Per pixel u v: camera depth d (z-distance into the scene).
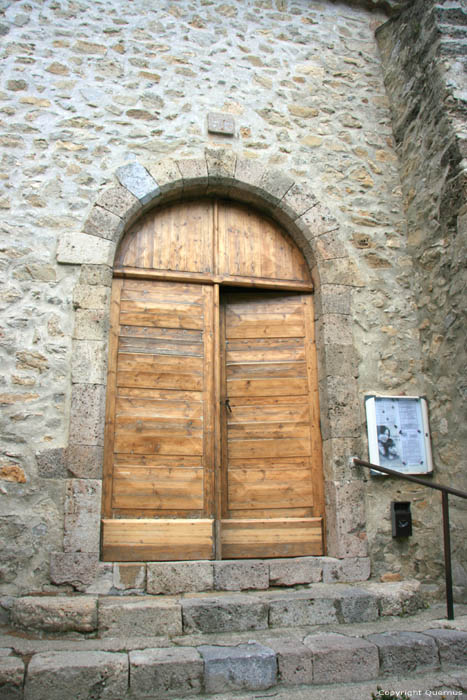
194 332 3.82
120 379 3.61
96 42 4.07
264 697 2.25
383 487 3.69
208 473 3.58
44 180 3.68
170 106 4.06
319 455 3.80
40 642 2.57
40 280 3.48
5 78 3.82
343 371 3.80
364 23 4.74
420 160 4.12
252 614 2.82
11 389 3.28
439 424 3.79
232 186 4.01
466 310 3.56
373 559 3.55
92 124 3.87
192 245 3.98
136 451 3.52
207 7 4.39
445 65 3.89
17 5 4.01
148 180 3.82
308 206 4.07
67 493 3.16
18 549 3.05
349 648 2.45
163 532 3.39
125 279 3.79
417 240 4.12
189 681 2.28
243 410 3.86
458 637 2.60
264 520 3.63
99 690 2.22
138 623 2.72
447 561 2.95
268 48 4.42
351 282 4.00
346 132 4.36
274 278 4.06
